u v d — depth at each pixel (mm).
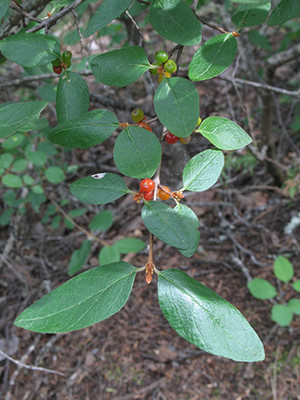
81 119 144
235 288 442
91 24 148
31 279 479
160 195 151
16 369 403
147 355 400
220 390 368
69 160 570
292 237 475
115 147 139
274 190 527
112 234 507
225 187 527
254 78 463
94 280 144
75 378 390
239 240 487
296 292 423
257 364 382
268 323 409
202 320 137
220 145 147
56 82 401
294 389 357
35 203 431
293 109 607
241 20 158
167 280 143
